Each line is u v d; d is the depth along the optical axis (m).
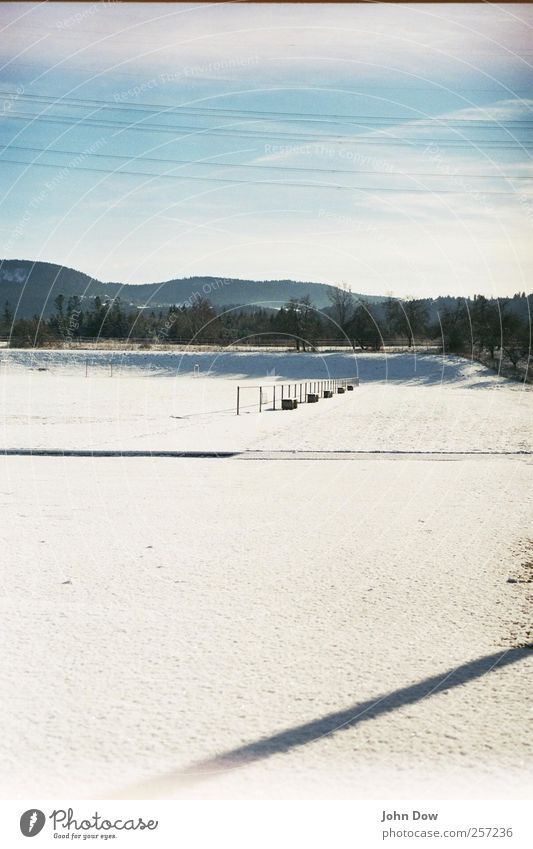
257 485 17.14
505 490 16.55
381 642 7.34
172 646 7.24
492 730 5.65
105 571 9.89
